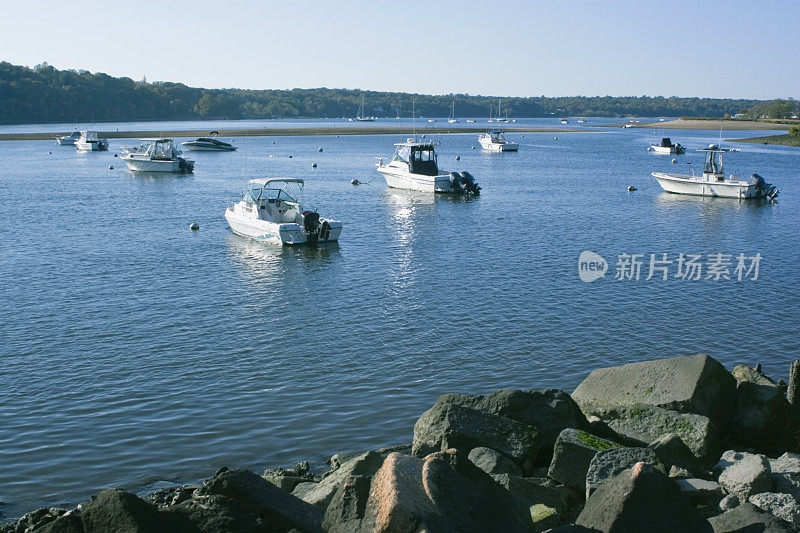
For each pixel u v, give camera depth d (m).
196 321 23.78
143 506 9.27
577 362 19.91
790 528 8.45
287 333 22.52
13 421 16.22
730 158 105.88
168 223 44.50
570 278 29.70
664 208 52.56
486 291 27.55
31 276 30.06
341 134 173.25
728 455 12.05
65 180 71.62
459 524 8.12
